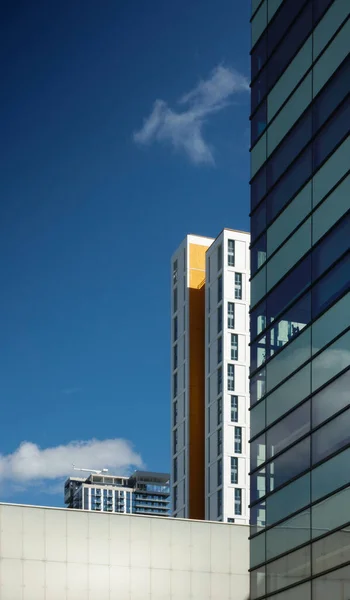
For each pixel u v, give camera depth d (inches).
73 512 1552.7
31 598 1486.2
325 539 1049.5
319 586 1051.9
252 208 1390.3
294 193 1254.3
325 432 1082.7
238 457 4183.1
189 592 1568.7
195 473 4384.8
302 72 1278.3
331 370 1087.6
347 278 1079.0
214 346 4429.1
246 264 4478.3
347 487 1014.4
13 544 1505.9
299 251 1215.6
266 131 1375.5
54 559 1518.2
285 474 1169.4
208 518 4212.6
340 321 1082.1
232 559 1604.3
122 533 1567.4
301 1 1310.3
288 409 1186.0
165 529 1590.8
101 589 1526.8
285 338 1222.3
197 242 4798.2
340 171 1131.9
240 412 4249.5
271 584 1169.4
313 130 1220.5
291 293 1222.3
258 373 1291.8
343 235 1102.4
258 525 1226.0
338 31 1182.3
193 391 4525.1
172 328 4803.2
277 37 1378.0
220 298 4436.5
